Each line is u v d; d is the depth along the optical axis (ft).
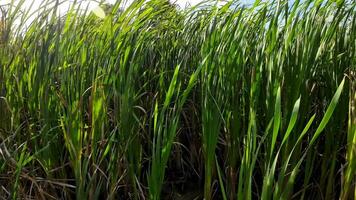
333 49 4.46
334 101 2.93
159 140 3.65
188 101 5.46
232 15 4.50
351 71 3.68
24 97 5.07
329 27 4.10
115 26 4.54
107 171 4.50
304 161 4.57
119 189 4.65
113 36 4.39
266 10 4.44
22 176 4.31
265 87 4.32
